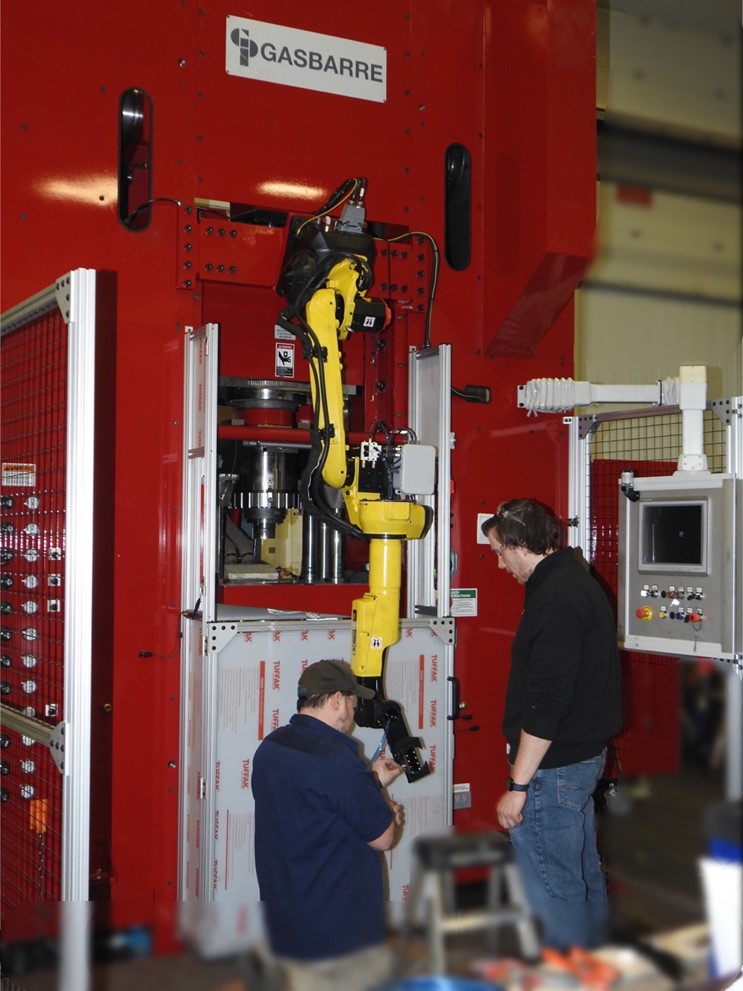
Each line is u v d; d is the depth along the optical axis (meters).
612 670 3.00
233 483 3.55
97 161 3.25
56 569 2.70
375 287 3.64
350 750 2.54
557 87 3.55
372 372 3.84
